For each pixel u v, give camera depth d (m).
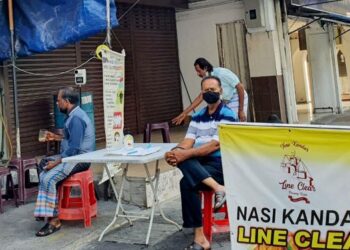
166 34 10.60
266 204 3.05
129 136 4.68
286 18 10.09
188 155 3.88
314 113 12.84
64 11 5.96
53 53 7.93
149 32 10.12
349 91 18.08
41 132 5.80
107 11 5.56
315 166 2.91
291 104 10.15
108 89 5.29
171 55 10.73
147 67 10.03
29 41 6.23
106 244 4.39
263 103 10.05
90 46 8.63
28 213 5.50
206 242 3.98
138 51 9.80
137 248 4.25
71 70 7.76
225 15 10.34
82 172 4.90
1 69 7.16
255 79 10.08
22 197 5.80
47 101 7.81
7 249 4.39
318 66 12.84
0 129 7.14
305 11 10.73
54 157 5.19
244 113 6.00
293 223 2.99
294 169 2.96
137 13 9.80
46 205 4.74
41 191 4.77
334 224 2.90
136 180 5.54
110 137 5.31
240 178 3.10
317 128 2.88
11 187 5.90
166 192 5.80
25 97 7.49
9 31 6.37
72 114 4.93
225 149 3.12
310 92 13.86
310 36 12.82
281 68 10.01
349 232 2.88
